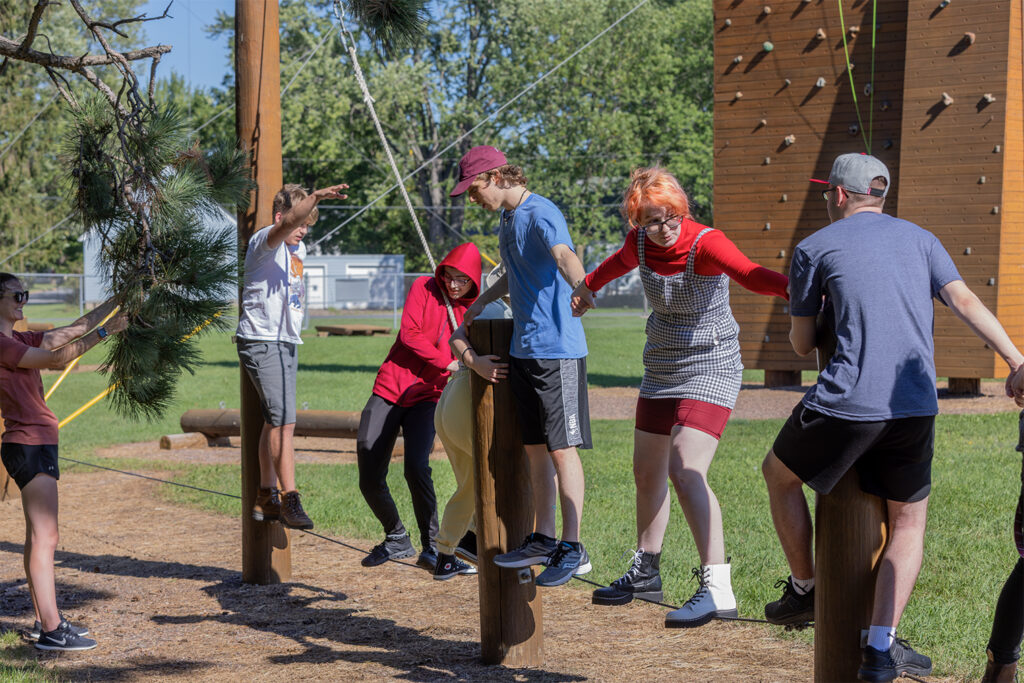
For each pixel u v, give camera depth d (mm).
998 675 3857
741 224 15734
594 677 4656
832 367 3262
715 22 15680
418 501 5738
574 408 4387
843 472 3271
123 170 4625
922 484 3299
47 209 36469
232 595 6395
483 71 48188
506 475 4770
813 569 3705
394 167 5770
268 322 5934
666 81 48688
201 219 4750
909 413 3191
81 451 12523
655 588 4316
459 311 5762
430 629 5570
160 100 5016
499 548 4824
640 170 4020
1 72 5082
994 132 13430
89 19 4902
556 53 45344
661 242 3938
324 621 5789
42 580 5285
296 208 5684
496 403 4707
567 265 4180
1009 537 6496
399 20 6141
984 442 9914
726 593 3936
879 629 3238
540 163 46781
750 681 4504
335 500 8992
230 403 16469
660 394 4172
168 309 4508
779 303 15719
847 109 14891
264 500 6266
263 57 6414
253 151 6410
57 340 5172
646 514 4324
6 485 10109
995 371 13609
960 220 13688
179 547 7762
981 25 13445
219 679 4797
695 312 4047
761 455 9953
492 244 48656
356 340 32094
